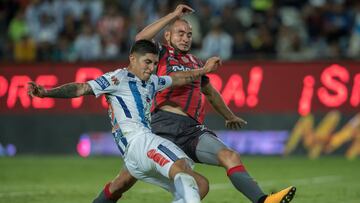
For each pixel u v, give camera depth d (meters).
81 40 71.31
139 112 26.23
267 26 71.69
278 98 61.84
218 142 27.48
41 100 65.88
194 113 28.58
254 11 76.88
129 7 78.25
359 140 60.38
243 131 62.34
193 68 29.09
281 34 68.81
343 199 36.78
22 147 66.06
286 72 61.78
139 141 25.58
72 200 37.09
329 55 66.75
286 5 78.25
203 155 27.50
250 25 73.88
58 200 37.09
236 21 70.50
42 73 65.38
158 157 24.95
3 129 66.38
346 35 72.44
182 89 28.55
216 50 68.38
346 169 53.12
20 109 66.06
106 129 64.38
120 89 26.20
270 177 48.72
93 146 64.62
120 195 28.91
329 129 60.91
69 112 65.31
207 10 72.50
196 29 71.69
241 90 62.41
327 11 73.62
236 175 26.38
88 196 38.81
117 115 26.25
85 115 65.00
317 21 73.00
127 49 71.88
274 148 61.78
